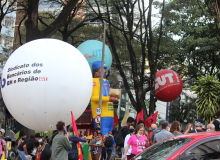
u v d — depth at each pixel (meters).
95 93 17.36
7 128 12.93
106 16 22.33
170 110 30.62
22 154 8.64
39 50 7.75
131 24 17.47
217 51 26.39
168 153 5.58
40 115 7.66
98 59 17.77
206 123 17.02
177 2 17.45
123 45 24.75
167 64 25.61
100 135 12.82
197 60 27.58
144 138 7.96
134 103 18.28
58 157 6.64
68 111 7.90
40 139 8.69
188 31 26.06
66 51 7.98
